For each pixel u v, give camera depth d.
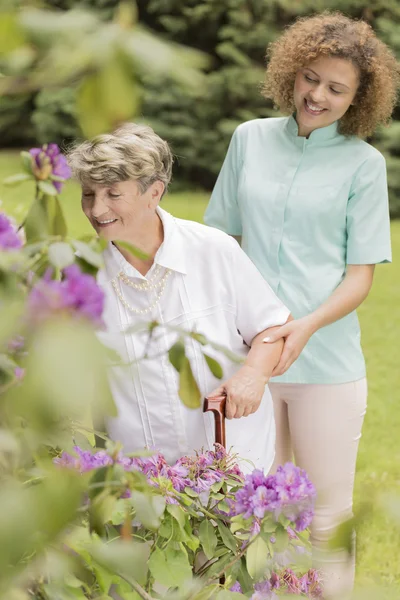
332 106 2.71
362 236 2.77
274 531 1.55
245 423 2.28
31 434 0.84
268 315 2.27
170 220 2.15
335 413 2.83
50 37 0.43
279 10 13.84
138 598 1.36
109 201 1.95
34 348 0.48
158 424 2.16
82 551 1.06
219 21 14.36
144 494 1.07
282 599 1.15
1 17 0.43
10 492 0.57
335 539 0.60
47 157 0.93
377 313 8.38
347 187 2.77
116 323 2.15
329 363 2.80
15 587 0.78
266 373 2.21
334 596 0.73
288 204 2.79
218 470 1.86
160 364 2.13
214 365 0.90
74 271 0.61
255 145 2.89
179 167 14.56
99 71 0.44
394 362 6.91
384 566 3.36
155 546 1.64
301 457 2.90
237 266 2.23
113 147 1.89
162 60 0.42
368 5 13.84
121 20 0.43
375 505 0.59
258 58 14.16
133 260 2.12
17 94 0.48
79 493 0.58
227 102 14.24
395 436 5.28
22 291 0.70
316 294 2.76
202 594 1.33
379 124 2.86
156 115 14.27
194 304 2.18
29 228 0.93
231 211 2.99
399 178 13.52
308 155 2.80
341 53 2.65
